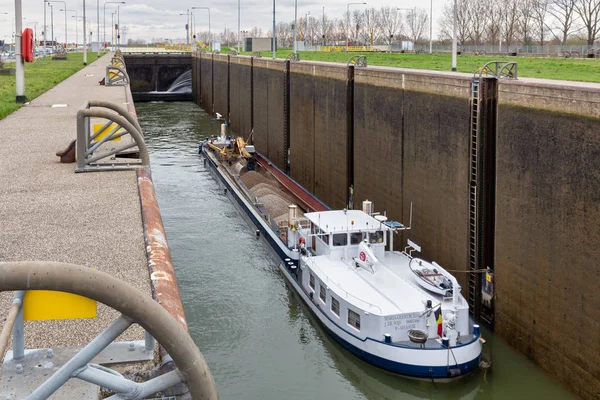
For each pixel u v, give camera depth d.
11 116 31.22
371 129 33.97
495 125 22.98
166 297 7.71
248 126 69.12
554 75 35.06
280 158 54.81
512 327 21.78
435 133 26.70
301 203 39.81
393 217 31.58
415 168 28.78
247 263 30.42
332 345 22.45
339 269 23.39
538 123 19.81
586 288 17.91
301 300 25.62
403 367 19.55
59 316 4.53
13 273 3.46
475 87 23.30
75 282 3.56
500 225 22.36
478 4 111.38
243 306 25.75
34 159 19.38
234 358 21.92
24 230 11.58
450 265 25.84
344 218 25.20
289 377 20.80
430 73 27.89
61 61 111.19
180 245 32.91
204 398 4.00
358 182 36.41
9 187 15.36
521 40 104.12
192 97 112.81
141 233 11.36
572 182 18.31
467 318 20.20
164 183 46.94
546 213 19.61
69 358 4.83
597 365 17.61
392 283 22.05
